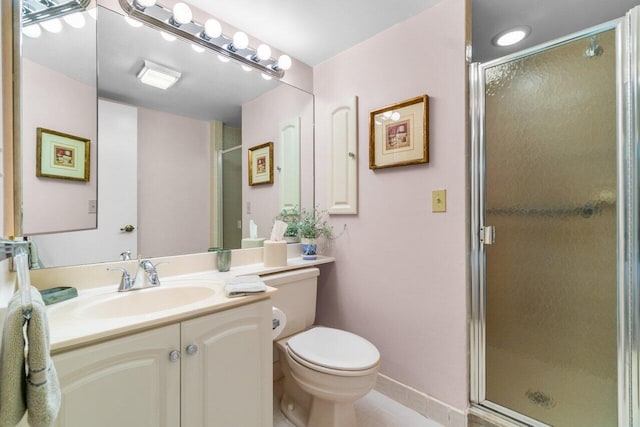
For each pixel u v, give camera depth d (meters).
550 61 1.25
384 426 1.43
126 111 1.31
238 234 1.72
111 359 0.81
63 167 1.11
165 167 1.44
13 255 0.55
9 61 0.90
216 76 1.62
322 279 2.05
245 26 1.64
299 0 1.43
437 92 1.46
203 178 1.58
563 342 1.24
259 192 1.82
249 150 1.76
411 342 1.57
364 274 1.79
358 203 1.82
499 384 1.39
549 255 1.26
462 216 1.38
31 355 0.54
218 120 1.63
